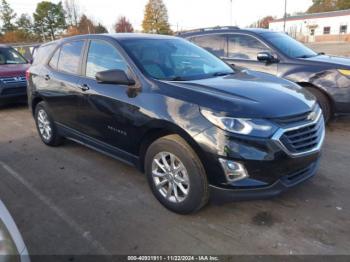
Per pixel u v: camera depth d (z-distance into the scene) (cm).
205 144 288
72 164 471
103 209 350
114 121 379
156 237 301
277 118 287
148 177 352
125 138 372
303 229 304
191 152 304
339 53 2484
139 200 365
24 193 391
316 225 310
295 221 317
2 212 203
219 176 290
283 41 668
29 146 557
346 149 495
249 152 278
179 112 307
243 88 330
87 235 308
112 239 301
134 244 293
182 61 403
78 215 341
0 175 443
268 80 377
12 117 784
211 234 302
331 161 451
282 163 286
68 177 430
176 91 323
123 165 462
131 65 369
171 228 313
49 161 486
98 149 433
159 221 324
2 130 670
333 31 5706
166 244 292
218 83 345
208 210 340
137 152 369
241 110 284
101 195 380
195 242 293
